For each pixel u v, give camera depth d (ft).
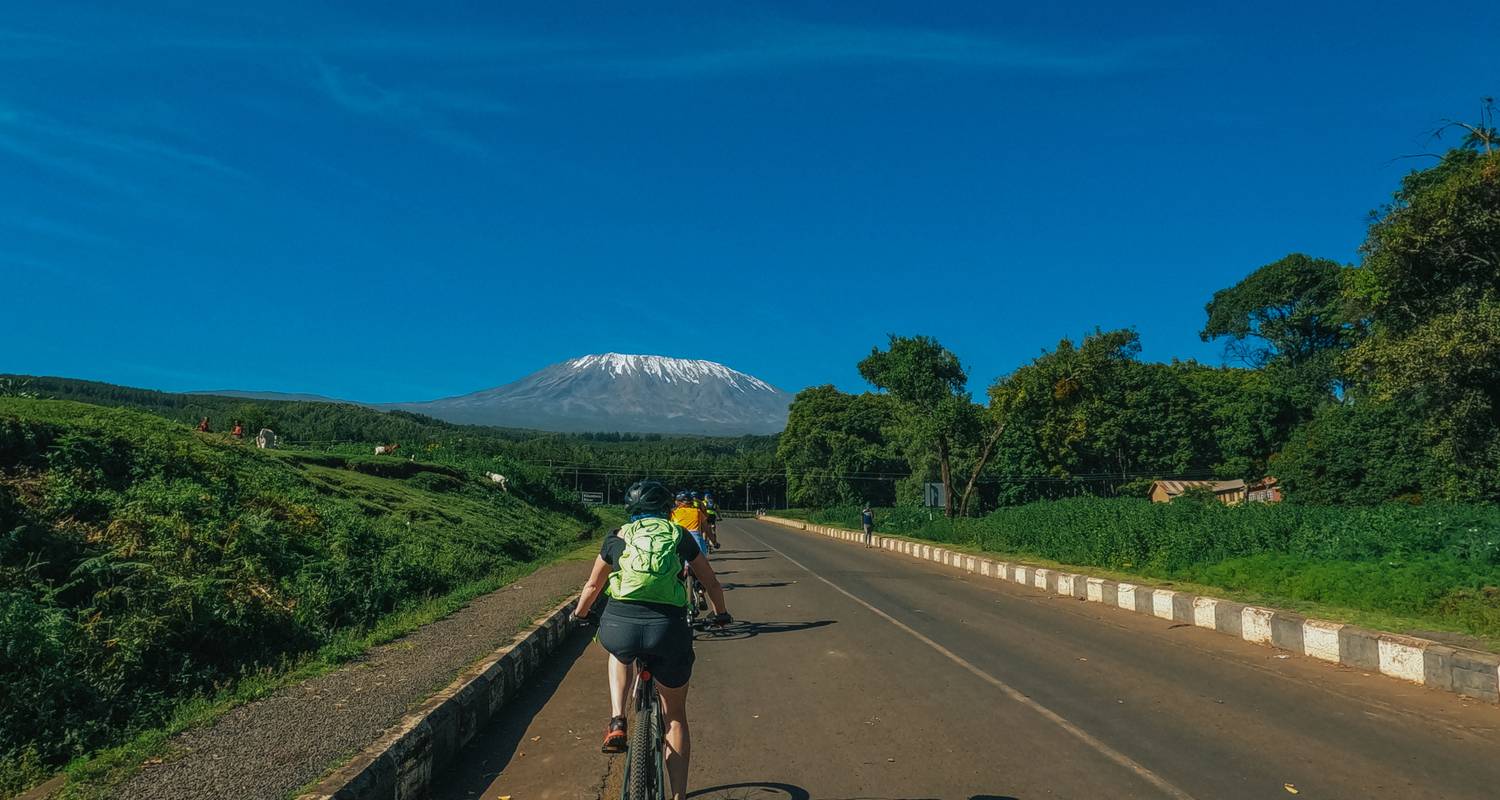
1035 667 28.48
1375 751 18.85
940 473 168.45
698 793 16.53
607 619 13.82
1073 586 50.90
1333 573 38.40
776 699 24.27
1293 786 16.61
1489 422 79.61
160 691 22.84
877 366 135.03
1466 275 83.87
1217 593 40.57
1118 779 17.06
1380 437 119.96
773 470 374.02
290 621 30.73
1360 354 86.02
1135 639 34.40
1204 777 17.16
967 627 37.81
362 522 51.11
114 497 33.40
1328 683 25.90
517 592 45.55
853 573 68.08
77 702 20.25
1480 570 36.47
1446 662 24.81
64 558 26.61
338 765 15.46
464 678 22.50
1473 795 16.03
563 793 16.94
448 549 59.21
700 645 33.81
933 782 16.96
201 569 30.48
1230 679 26.48
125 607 25.22
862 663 29.43
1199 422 207.82
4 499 27.63
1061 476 202.08
